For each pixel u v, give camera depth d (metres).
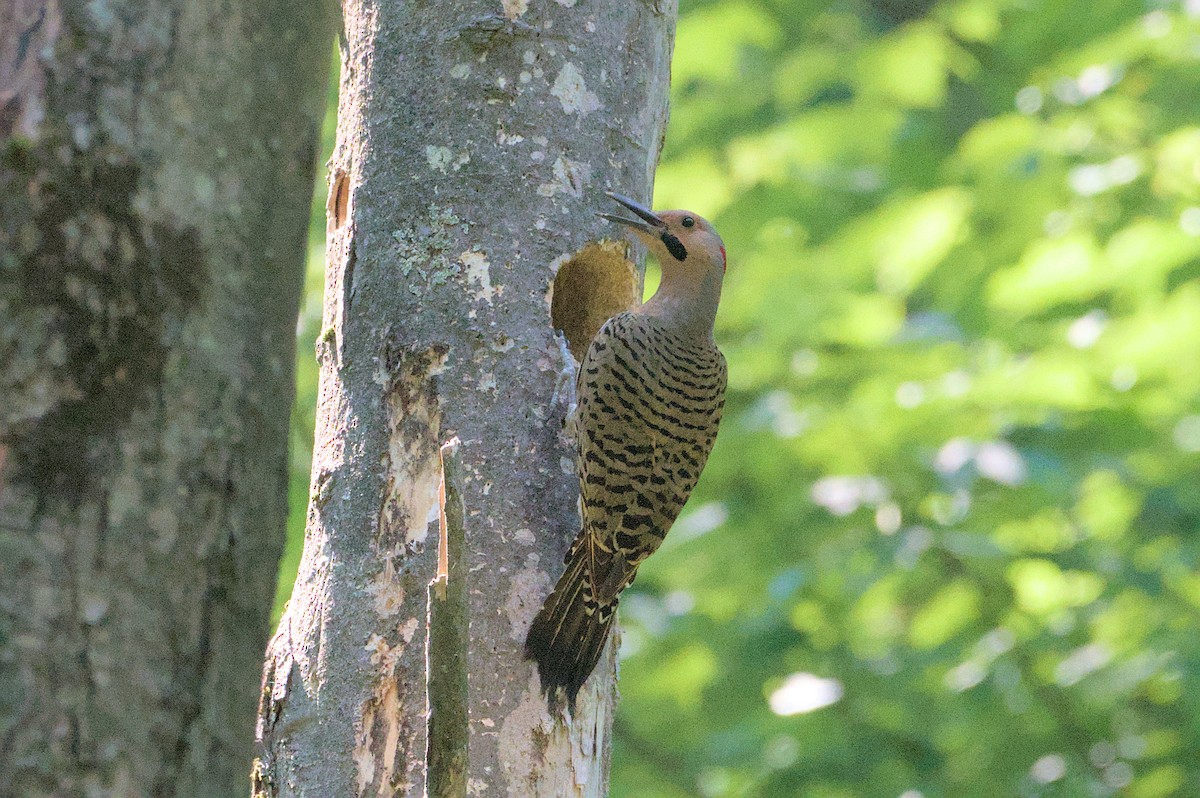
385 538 8.67
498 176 9.11
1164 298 18.06
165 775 4.46
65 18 4.57
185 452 4.61
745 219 20.72
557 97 9.30
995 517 17.86
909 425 17.41
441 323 8.90
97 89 4.57
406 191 9.12
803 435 17.81
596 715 8.73
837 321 18.41
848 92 23.50
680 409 9.74
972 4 20.56
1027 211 18.78
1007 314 19.19
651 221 9.61
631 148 9.62
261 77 4.82
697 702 19.62
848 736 18.83
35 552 4.38
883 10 23.42
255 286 4.80
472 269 9.00
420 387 8.87
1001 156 18.80
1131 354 17.91
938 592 18.45
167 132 4.64
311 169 4.99
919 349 18.19
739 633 18.89
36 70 4.55
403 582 8.52
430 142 9.16
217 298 4.71
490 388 8.84
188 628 4.57
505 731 8.34
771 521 18.67
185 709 4.52
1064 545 18.34
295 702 8.59
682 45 20.81
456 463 6.12
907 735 18.94
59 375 4.47
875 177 20.50
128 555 4.48
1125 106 19.08
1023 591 18.50
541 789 8.33
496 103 9.19
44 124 4.52
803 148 20.11
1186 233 17.59
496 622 8.49
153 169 4.62
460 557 6.09
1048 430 17.44
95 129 4.56
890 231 18.45
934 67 20.34
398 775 8.23
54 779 4.28
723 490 19.30
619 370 9.57
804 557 18.50
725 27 20.59
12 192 4.49
